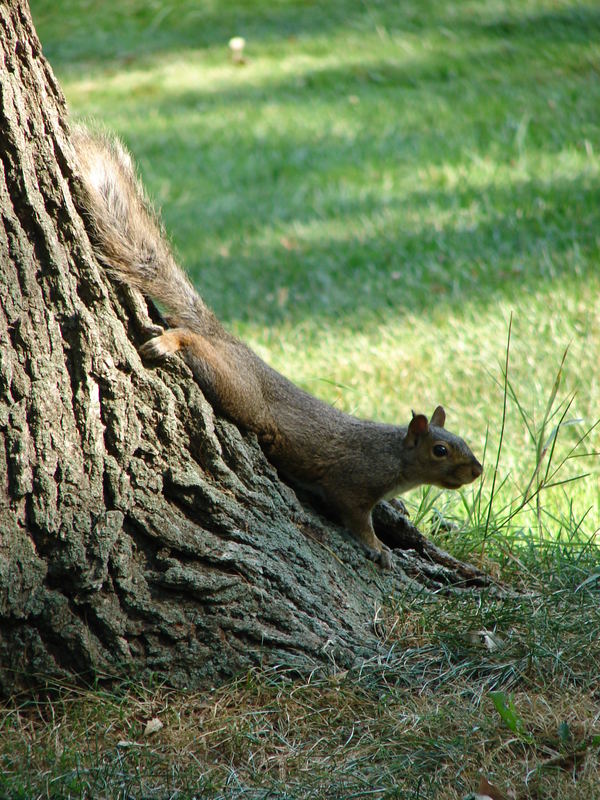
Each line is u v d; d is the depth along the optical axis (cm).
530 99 2217
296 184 1988
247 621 639
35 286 601
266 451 756
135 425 632
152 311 692
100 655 606
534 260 1495
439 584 774
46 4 3412
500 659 667
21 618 593
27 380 596
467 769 566
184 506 646
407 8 2966
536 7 2809
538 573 804
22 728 587
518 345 1269
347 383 1231
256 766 573
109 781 544
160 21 3194
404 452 795
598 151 1891
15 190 596
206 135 2288
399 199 1839
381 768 564
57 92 631
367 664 657
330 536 738
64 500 603
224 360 700
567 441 1066
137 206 700
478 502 908
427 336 1335
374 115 2266
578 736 589
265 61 2744
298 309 1482
